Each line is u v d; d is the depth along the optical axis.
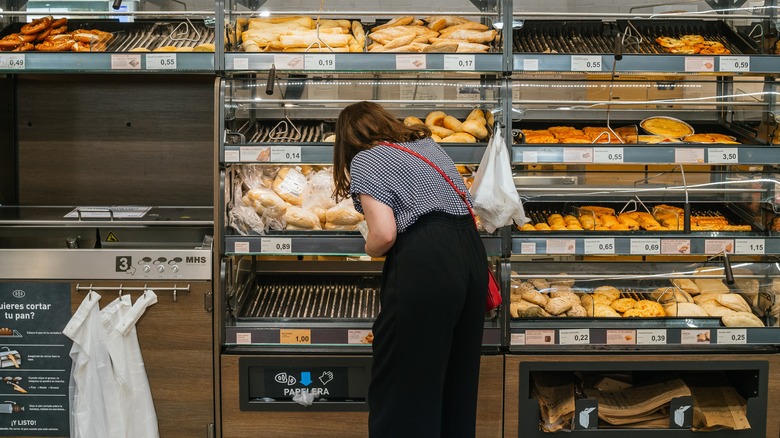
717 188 3.07
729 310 3.02
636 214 3.14
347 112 2.56
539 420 3.00
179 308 2.94
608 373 3.24
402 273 2.41
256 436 3.03
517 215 2.76
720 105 3.16
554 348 3.00
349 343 2.95
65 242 3.04
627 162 2.91
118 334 2.92
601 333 2.95
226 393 2.99
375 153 2.46
